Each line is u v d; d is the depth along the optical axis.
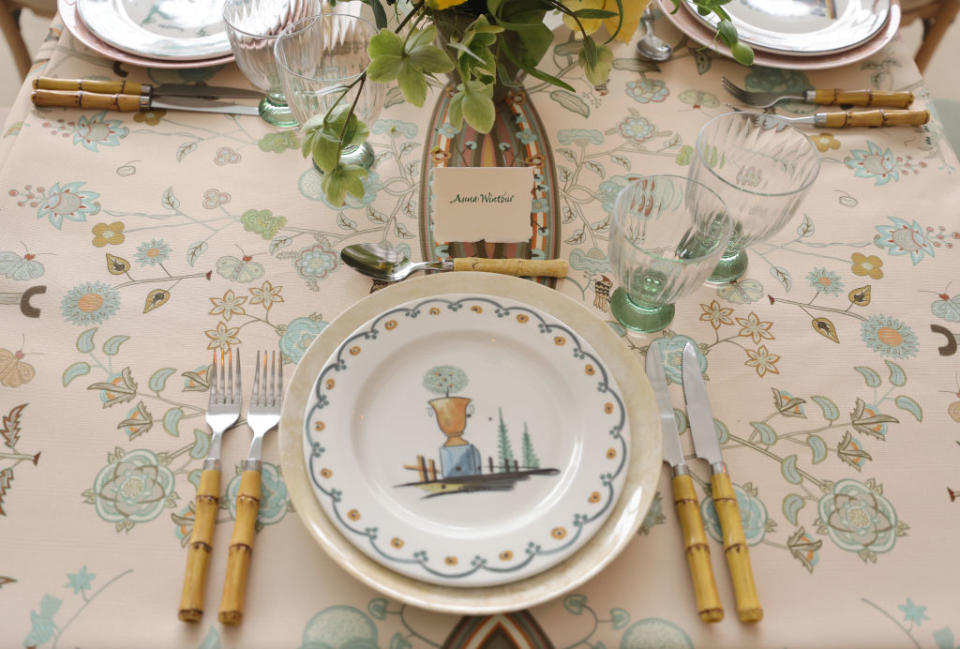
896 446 0.72
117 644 0.58
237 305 0.79
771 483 0.69
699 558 0.61
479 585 0.58
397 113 1.01
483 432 0.68
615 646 0.59
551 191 0.92
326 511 0.61
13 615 0.58
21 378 0.72
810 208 0.92
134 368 0.74
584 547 0.61
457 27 0.81
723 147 0.88
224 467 0.67
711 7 0.84
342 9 1.07
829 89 1.05
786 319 0.81
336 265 0.84
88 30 1.02
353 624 0.59
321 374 0.68
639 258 0.71
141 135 0.95
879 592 0.63
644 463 0.65
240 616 0.58
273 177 0.92
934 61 2.23
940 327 0.81
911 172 0.96
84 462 0.67
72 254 0.82
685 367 0.75
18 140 0.92
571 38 1.12
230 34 0.89
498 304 0.73
